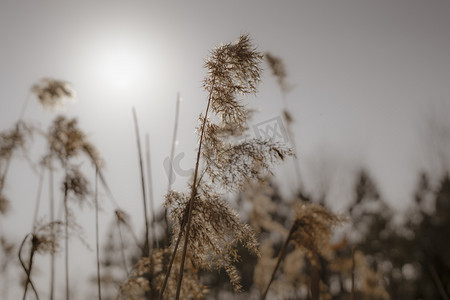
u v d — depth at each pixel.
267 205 3.88
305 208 2.62
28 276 2.70
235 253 2.25
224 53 2.36
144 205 2.96
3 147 4.34
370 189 11.94
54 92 5.11
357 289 4.07
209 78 2.38
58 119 3.78
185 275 2.77
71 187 3.07
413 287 15.80
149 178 3.40
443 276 15.62
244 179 2.22
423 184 16.48
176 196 2.30
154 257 2.88
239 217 2.27
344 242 2.64
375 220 13.88
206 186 2.28
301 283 4.37
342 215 2.60
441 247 16.23
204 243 2.21
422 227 16.84
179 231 2.26
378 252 14.32
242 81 2.37
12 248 4.41
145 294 2.85
